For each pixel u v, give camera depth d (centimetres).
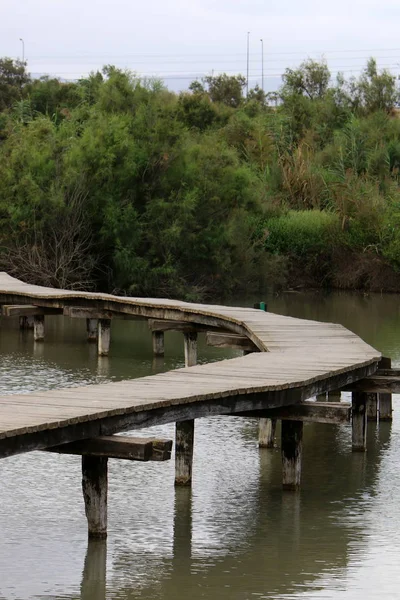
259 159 4422
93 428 916
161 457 909
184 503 1094
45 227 3316
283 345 1514
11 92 5712
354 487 1180
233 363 1302
